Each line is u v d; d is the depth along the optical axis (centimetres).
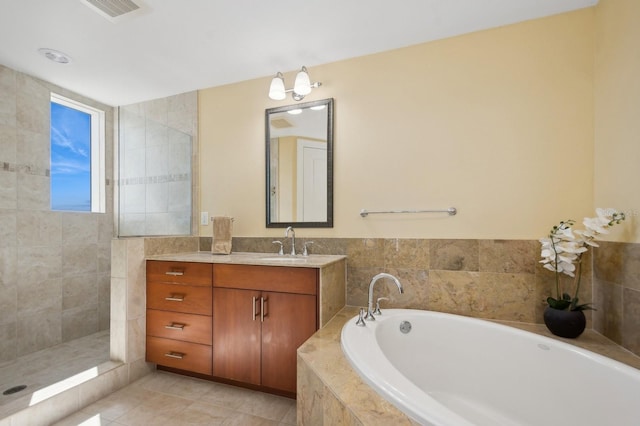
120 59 215
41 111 242
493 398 147
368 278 205
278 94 209
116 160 298
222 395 183
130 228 286
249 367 180
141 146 284
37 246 237
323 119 219
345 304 208
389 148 203
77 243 265
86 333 268
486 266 181
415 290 195
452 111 190
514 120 178
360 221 209
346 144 213
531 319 173
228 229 236
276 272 176
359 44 199
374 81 208
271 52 207
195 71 232
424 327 168
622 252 139
